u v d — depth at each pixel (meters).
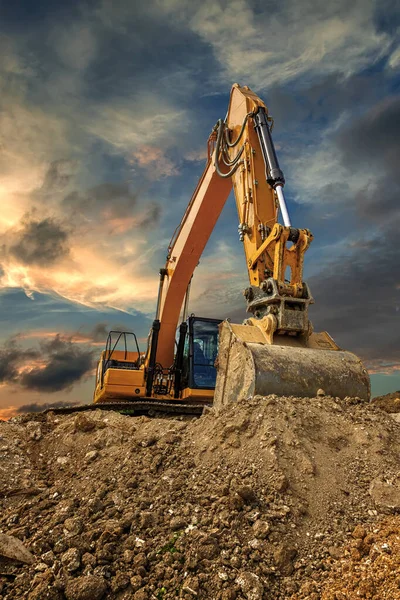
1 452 6.20
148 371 10.88
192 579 3.57
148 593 3.54
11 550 4.05
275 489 4.44
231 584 3.55
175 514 4.36
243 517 4.17
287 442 5.00
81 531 4.29
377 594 3.30
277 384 6.04
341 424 5.46
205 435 5.71
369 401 6.40
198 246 10.55
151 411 9.91
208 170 9.82
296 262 7.12
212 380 10.56
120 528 4.20
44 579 3.74
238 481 4.57
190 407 9.45
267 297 6.89
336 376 6.32
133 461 5.44
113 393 10.65
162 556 3.86
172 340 11.59
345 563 3.72
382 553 3.69
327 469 4.80
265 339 6.77
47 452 6.41
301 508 4.29
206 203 9.95
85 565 3.86
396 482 4.57
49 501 4.98
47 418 7.91
